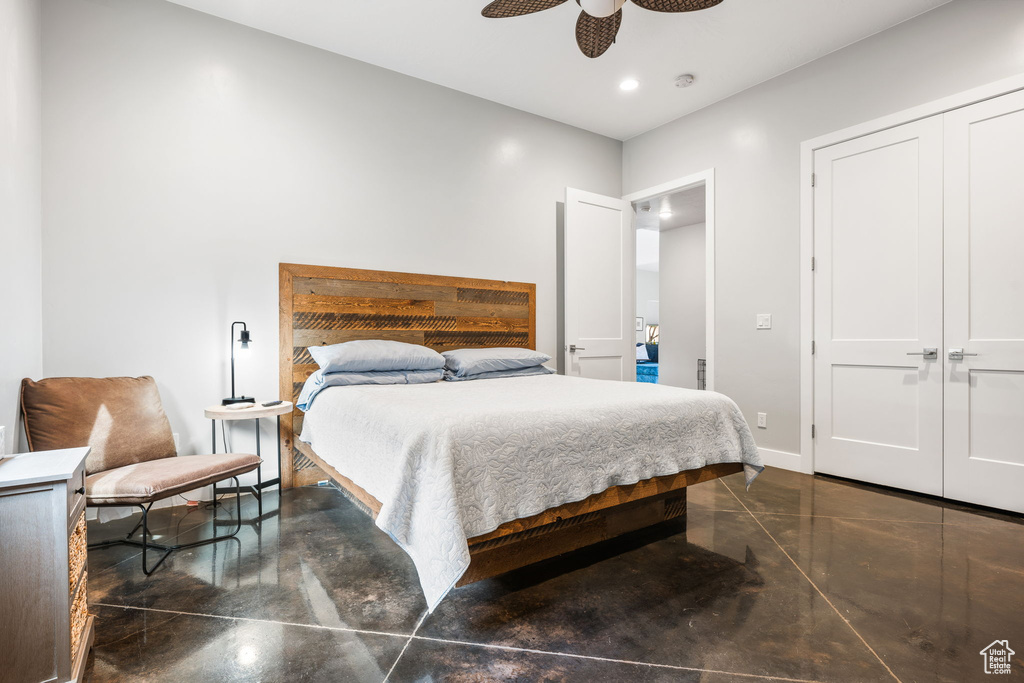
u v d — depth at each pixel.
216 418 2.52
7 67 1.92
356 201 3.39
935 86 2.83
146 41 2.70
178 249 2.79
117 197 2.62
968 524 2.45
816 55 3.33
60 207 2.47
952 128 2.78
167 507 2.73
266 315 3.06
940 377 2.83
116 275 2.62
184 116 2.81
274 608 1.68
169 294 2.76
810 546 2.20
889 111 3.02
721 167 3.95
